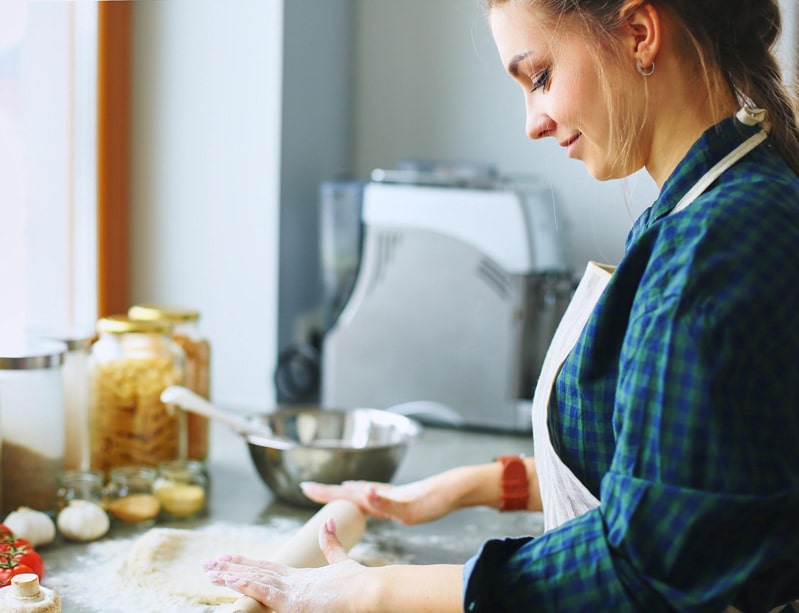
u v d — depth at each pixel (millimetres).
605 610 651
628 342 666
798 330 649
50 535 1090
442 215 1653
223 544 1105
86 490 1158
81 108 1740
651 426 640
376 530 1190
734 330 628
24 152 1628
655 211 740
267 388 1823
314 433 1409
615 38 708
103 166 1770
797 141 765
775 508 638
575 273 1814
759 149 718
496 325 1640
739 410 634
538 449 853
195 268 1843
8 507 1171
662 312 645
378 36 2117
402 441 1263
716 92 718
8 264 1597
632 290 707
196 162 1822
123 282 1854
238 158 1800
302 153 1886
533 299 1639
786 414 648
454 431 1680
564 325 846
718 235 651
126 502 1179
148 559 1030
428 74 2090
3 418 1156
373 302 1703
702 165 713
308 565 960
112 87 1778
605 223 1935
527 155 2023
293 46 1815
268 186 1786
